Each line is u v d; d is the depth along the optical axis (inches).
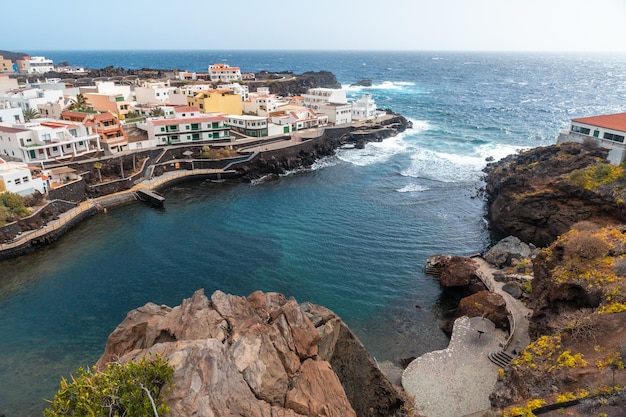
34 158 2854.3
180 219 2637.8
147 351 764.6
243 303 983.6
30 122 3267.7
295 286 1898.4
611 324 1021.2
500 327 1531.7
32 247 2223.2
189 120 3668.8
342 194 3093.0
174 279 1942.7
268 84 7436.0
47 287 1889.8
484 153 4116.6
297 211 2765.7
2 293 1847.9
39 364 1435.8
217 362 707.4
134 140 3526.1
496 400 1024.9
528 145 4370.1
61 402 645.9
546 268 1507.1
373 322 1676.9
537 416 796.0
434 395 1223.5
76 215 2556.6
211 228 2498.8
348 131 4680.1
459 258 1971.0
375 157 4082.2
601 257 1336.1
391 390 1066.7
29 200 2429.9
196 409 629.3
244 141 3870.6
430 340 1581.0
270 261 2107.5
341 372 982.4
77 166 2928.2
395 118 5265.8
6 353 1485.0
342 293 1859.0
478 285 1800.0
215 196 3068.4
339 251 2224.4
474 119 5782.5
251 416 658.8
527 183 2413.9
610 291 1151.6
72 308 1738.4
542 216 2255.2
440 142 4591.5
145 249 2234.3
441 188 3218.5
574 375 896.3
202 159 3521.2
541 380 938.7
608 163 2225.6
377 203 2910.9
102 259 2132.1
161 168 3371.1
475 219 2669.8
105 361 932.6
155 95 4822.8
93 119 3297.2
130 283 1913.1
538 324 1389.0
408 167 3750.0
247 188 3257.9
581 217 2108.8
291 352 828.0
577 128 2632.9
